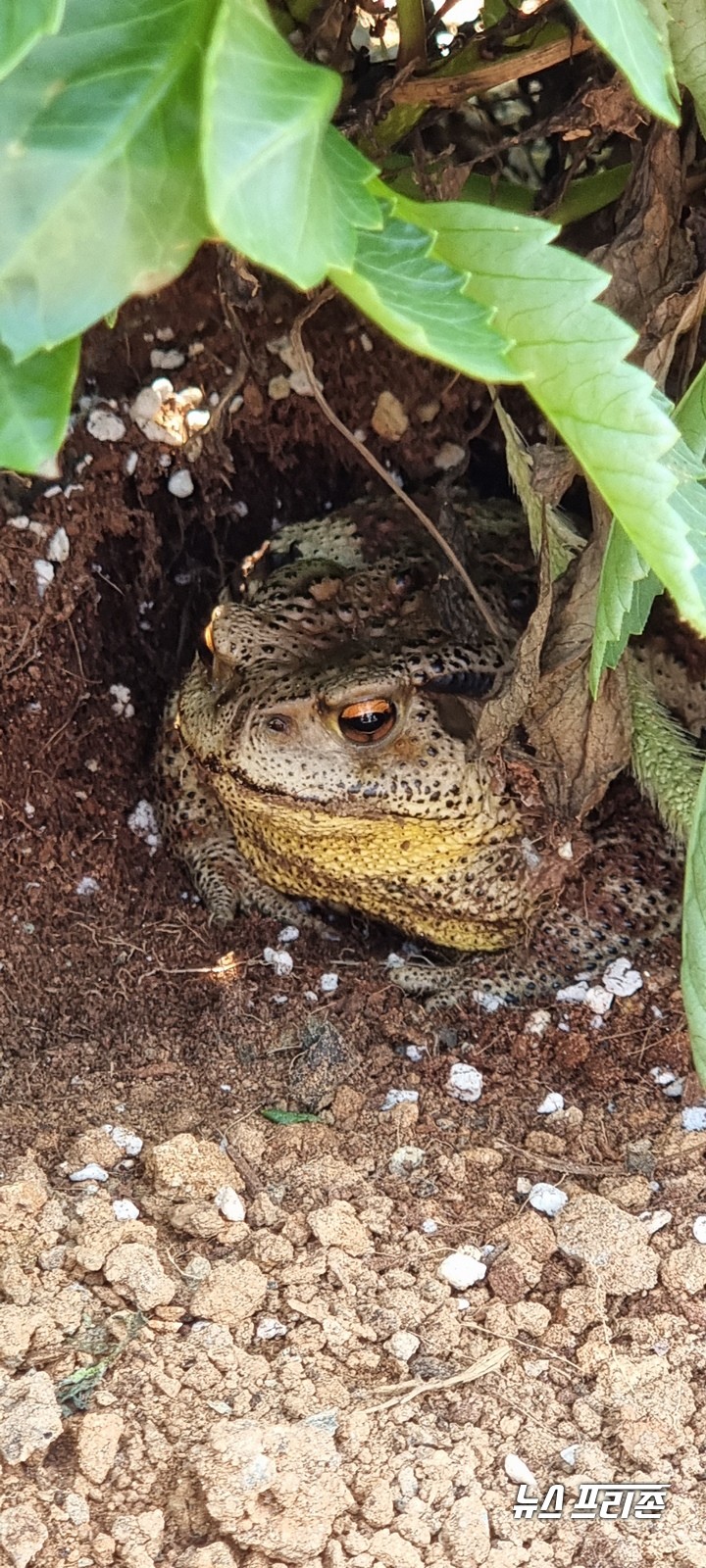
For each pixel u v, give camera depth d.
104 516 0.23
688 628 0.23
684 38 0.13
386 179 0.19
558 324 0.10
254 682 0.21
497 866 0.21
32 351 0.08
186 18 0.08
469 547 0.23
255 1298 0.16
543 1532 0.15
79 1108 0.18
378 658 0.21
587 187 0.20
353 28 0.19
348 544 0.23
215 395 0.23
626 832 0.22
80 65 0.08
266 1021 0.20
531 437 0.24
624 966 0.21
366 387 0.23
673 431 0.09
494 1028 0.20
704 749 0.22
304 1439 0.15
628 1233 0.17
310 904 0.24
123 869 0.22
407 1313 0.16
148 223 0.08
